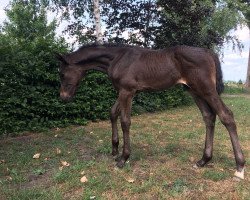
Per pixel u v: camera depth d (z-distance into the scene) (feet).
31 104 8.68
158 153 6.46
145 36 14.65
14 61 8.29
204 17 15.30
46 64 8.70
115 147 6.17
